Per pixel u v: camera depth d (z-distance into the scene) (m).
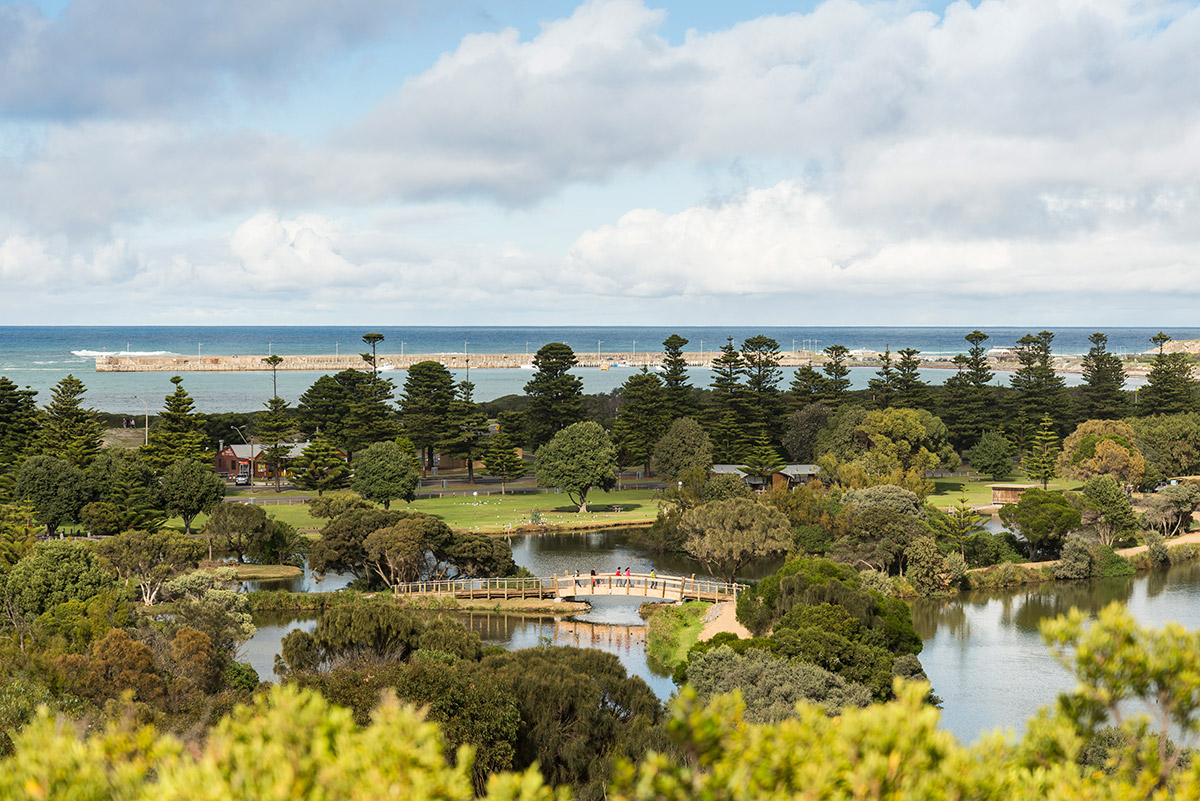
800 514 96.69
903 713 11.05
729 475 108.62
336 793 9.53
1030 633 70.12
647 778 9.98
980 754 12.17
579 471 117.81
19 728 29.59
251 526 88.69
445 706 33.47
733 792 9.97
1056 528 89.19
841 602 57.06
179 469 100.38
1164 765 12.45
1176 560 95.56
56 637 48.50
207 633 50.72
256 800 9.41
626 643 67.81
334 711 10.78
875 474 120.62
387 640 46.66
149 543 73.75
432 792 9.36
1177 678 12.86
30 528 87.12
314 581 85.75
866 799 10.17
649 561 95.62
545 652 46.84
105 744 10.70
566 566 92.75
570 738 36.81
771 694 43.12
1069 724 12.91
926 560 80.81
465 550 80.81
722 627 68.06
